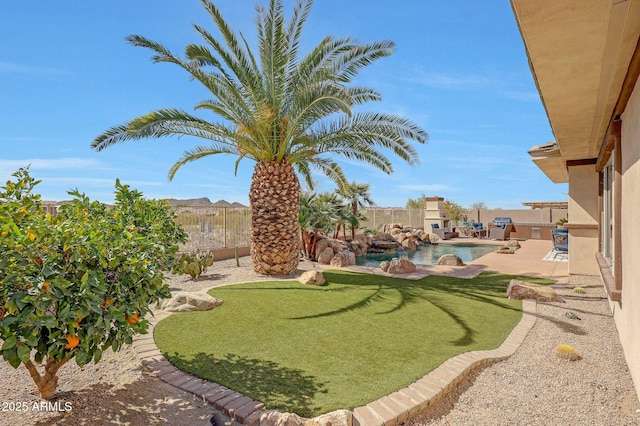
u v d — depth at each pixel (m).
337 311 5.88
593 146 6.91
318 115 8.57
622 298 4.37
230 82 8.35
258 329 4.98
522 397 3.30
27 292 2.45
